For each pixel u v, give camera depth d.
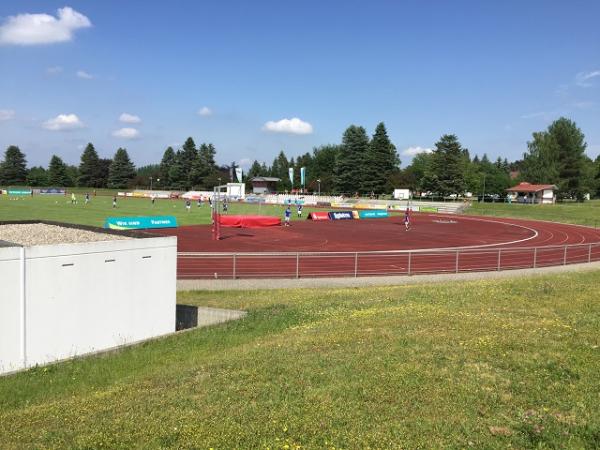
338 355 9.56
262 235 45.94
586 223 66.44
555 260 32.06
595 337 10.05
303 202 105.06
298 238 44.19
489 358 8.89
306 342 10.86
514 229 57.94
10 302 12.38
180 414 7.17
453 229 56.44
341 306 15.45
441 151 109.69
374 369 8.57
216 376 8.98
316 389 7.84
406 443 5.99
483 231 54.75
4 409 8.70
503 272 26.19
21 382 10.31
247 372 8.93
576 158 108.31
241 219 54.16
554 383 7.66
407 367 8.51
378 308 14.54
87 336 13.91
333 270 27.31
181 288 21.75
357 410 6.98
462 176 109.75
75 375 10.61
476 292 16.56
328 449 5.90
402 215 79.75
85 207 76.38
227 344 12.21
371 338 10.65
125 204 88.88
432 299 15.64
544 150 108.38
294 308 15.68
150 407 7.61
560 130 109.25
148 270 15.30
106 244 14.22
